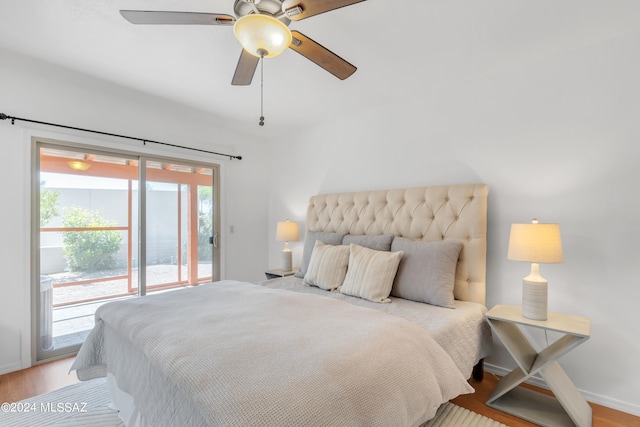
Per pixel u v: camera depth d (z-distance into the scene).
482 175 2.44
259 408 0.87
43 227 2.58
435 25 1.83
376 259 2.38
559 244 1.80
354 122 3.32
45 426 1.71
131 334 1.46
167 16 1.38
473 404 1.98
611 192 1.93
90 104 2.75
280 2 1.35
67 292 2.72
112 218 2.98
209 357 1.13
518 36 1.94
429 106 2.74
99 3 1.64
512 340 1.99
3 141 2.33
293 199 3.98
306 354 1.15
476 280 2.28
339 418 0.94
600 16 1.74
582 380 2.01
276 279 3.07
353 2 1.29
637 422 1.77
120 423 1.73
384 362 1.20
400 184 2.92
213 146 3.71
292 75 2.46
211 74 2.46
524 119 2.26
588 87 2.02
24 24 1.82
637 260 1.85
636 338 1.85
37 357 2.51
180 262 3.46
